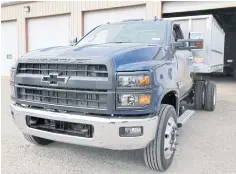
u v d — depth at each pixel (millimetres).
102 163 3818
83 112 3172
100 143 3102
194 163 3842
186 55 5371
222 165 3773
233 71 18906
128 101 3008
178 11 13148
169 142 3670
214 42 7641
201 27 7113
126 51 3279
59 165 3729
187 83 5488
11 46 20297
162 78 3393
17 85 3654
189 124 5965
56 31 17750
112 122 2986
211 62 7332
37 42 18859
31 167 3645
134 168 3666
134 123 3020
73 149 4348
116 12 15039
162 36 4367
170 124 3678
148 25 4727
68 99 3244
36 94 3494
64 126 3348
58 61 3268
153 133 3189
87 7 15875
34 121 3584
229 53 19047
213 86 7262
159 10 13445
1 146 4422
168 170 3615
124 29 4797
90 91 3080
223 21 18875
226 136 5094
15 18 19609
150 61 3395
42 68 3434
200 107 7398
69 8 16688
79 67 3170
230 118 6555
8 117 6453
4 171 3500
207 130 5492
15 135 5016
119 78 2998
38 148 4363
